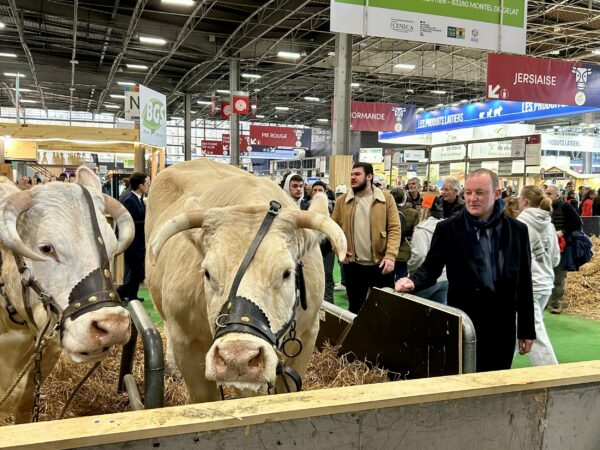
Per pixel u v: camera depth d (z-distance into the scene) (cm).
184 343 248
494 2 754
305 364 261
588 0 1577
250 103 2823
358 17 700
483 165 1814
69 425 115
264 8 1669
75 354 200
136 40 2064
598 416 166
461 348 239
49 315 214
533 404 154
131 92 1343
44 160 1514
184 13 1755
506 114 1986
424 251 407
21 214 213
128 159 2392
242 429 123
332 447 132
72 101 3484
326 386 319
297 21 1830
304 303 215
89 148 1370
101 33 2017
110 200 241
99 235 218
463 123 2177
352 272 459
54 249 208
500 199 294
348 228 452
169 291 246
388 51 2209
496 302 288
